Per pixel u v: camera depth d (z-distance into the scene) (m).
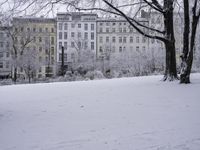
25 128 7.70
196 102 11.22
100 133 7.06
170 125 7.75
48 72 70.12
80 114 9.41
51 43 90.81
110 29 95.12
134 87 16.67
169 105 10.71
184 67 17.97
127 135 6.86
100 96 13.44
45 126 7.88
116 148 5.93
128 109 10.09
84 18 93.12
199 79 21.03
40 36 70.75
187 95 13.01
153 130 7.26
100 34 95.88
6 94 15.29
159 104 10.95
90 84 20.53
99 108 10.41
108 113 9.46
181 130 7.23
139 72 48.94
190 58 17.88
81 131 7.28
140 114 9.21
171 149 5.85
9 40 52.78
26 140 6.59
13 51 54.81
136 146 6.05
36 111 10.11
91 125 7.88
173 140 6.43
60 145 6.19
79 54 67.62
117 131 7.21
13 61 52.59
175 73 20.02
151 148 5.91
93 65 61.06
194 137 6.63
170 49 19.81
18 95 14.69
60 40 91.38
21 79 54.78
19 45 56.66
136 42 98.44
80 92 15.24
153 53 50.41
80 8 19.38
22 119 8.81
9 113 9.80
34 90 17.09
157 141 6.38
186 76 17.91
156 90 14.92
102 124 7.96
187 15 18.06
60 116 9.16
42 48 75.25
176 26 25.55
